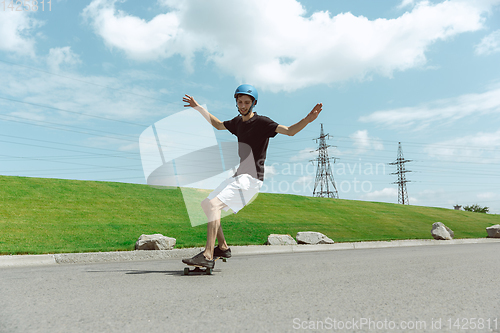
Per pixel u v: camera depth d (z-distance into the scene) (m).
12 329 1.76
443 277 3.58
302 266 4.79
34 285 3.16
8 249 7.21
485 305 2.30
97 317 1.98
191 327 1.79
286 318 1.96
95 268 4.92
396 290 2.84
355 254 7.55
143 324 1.84
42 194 14.64
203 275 3.76
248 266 4.80
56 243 8.55
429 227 18.97
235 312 2.09
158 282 3.26
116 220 12.33
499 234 16.61
